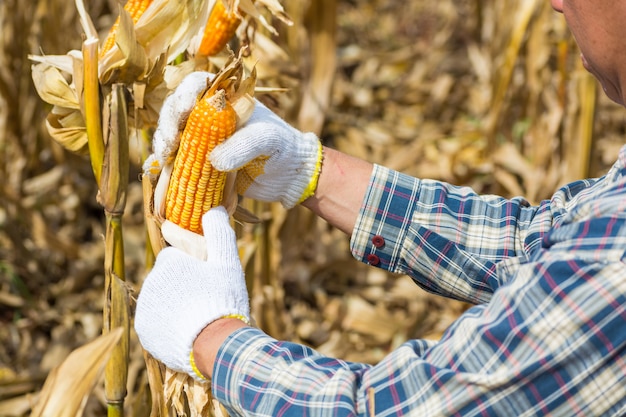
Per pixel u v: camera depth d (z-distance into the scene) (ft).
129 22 5.67
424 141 17.11
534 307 4.22
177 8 5.97
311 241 14.76
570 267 4.18
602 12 4.36
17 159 14.87
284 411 4.54
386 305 13.78
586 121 11.94
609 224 4.22
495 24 14.82
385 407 4.47
